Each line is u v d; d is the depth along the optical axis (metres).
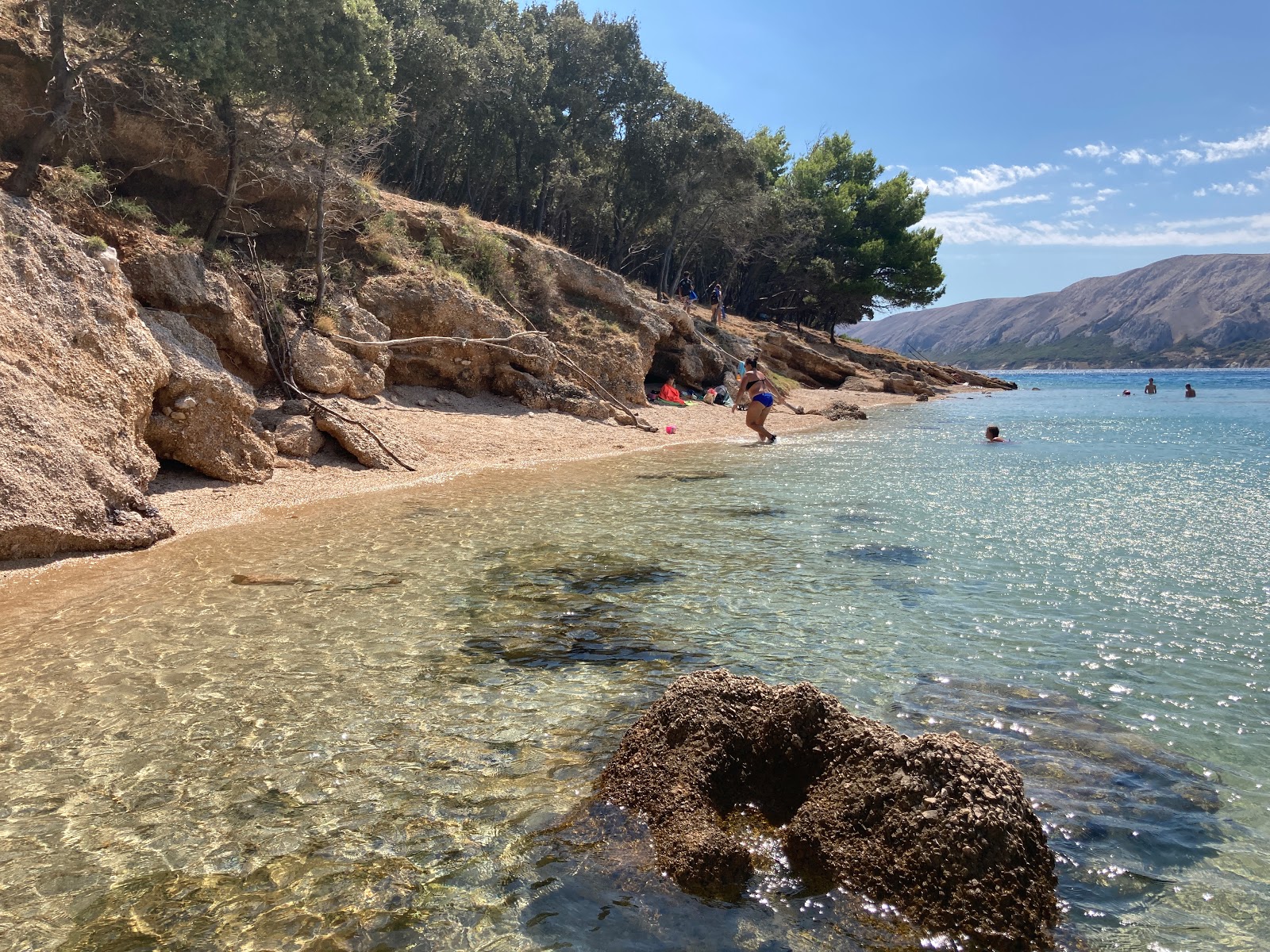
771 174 73.44
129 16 16.03
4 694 5.84
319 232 19.84
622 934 3.39
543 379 26.02
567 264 30.66
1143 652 6.61
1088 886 3.70
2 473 9.49
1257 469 17.12
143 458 12.28
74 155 16.89
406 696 5.84
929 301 71.06
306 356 18.28
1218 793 4.48
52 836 4.09
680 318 35.22
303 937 3.34
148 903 3.56
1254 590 8.26
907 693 5.84
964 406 42.91
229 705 5.66
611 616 7.66
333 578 8.97
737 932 3.41
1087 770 4.73
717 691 4.61
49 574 9.12
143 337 12.96
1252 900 3.60
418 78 34.44
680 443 23.86
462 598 8.23
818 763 4.22
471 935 3.37
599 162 50.16
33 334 11.04
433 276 23.44
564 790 4.53
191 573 9.14
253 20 17.05
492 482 15.85
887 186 68.88
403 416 20.28
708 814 4.07
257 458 14.90
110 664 6.42
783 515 12.57
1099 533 10.98
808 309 73.50
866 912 3.51
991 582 8.73
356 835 4.11
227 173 19.64
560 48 46.44
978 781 3.68
